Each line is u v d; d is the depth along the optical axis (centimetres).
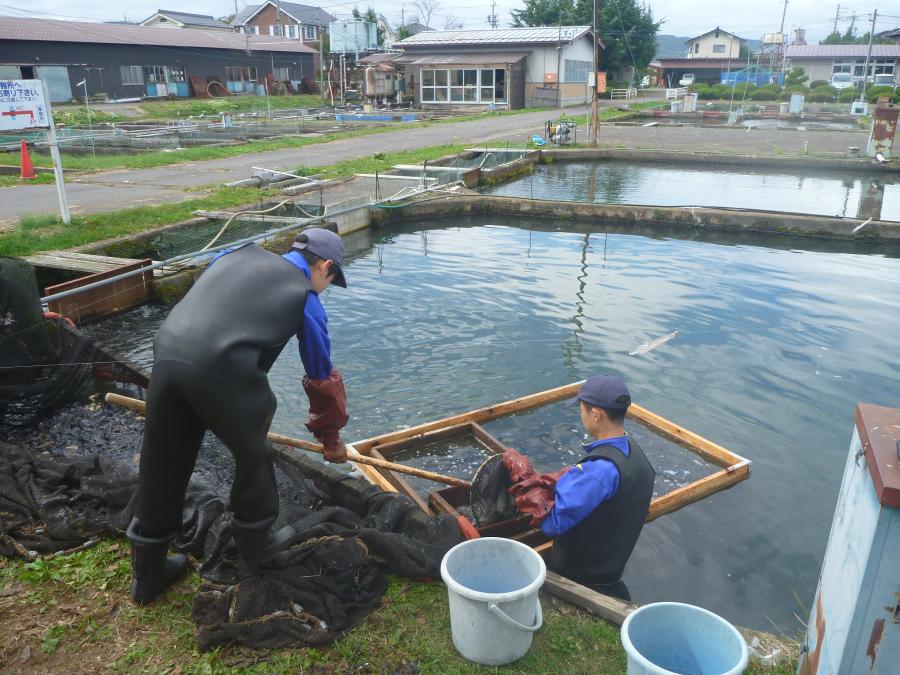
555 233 1361
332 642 269
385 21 6962
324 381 293
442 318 833
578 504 315
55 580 296
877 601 190
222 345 244
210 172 1759
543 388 641
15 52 3556
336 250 288
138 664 255
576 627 285
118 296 870
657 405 609
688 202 1645
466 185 1805
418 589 303
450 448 508
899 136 2769
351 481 384
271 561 288
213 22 6438
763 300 912
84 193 1422
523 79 4366
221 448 483
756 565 402
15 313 502
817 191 1806
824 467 513
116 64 4056
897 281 1015
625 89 5422
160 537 277
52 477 363
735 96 5281
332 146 2383
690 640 254
